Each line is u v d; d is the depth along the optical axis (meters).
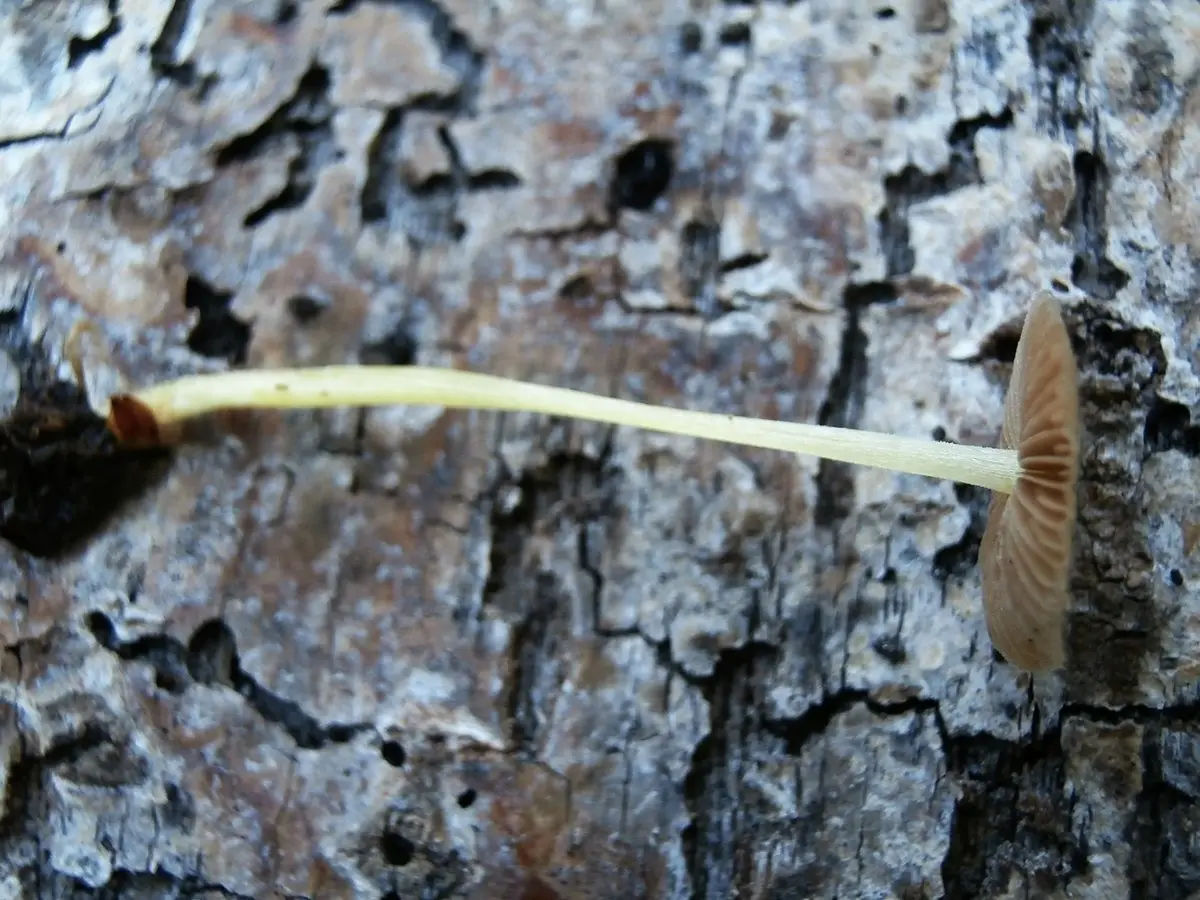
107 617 0.06
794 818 0.06
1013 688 0.06
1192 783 0.07
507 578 0.06
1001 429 0.07
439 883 0.06
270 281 0.07
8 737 0.06
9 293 0.07
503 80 0.07
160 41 0.07
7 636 0.06
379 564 0.06
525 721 0.06
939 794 0.06
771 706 0.06
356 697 0.06
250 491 0.06
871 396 0.07
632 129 0.07
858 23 0.07
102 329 0.06
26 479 0.06
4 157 0.07
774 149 0.07
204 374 0.06
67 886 0.06
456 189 0.07
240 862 0.06
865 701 0.06
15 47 0.07
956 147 0.07
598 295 0.06
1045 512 0.05
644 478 0.06
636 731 0.06
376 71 0.07
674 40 0.07
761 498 0.06
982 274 0.07
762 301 0.07
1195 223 0.07
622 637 0.06
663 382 0.06
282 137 0.07
